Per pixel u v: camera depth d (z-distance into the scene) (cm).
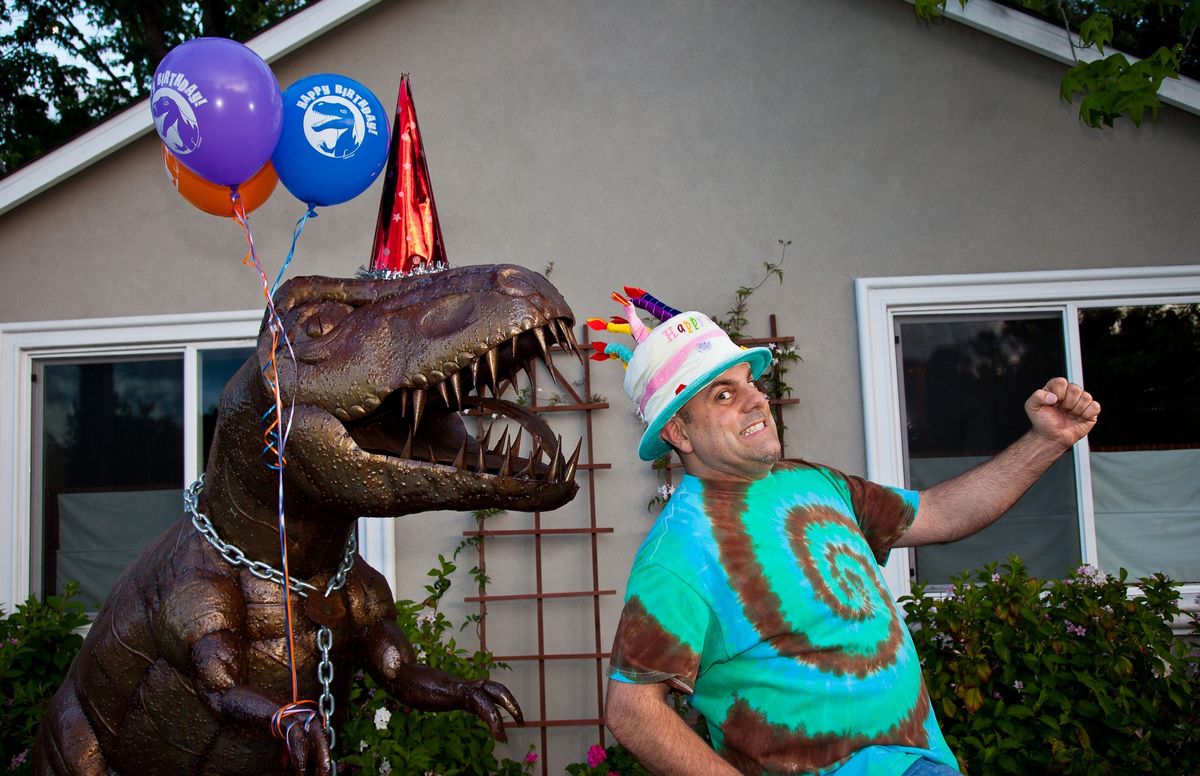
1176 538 480
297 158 229
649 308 229
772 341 484
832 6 504
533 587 487
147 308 498
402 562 487
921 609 423
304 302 209
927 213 493
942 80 498
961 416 490
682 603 190
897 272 491
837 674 187
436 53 507
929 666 412
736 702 191
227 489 211
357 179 236
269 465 202
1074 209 491
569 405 488
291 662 200
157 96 206
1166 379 488
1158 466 483
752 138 500
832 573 195
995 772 396
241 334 496
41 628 421
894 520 229
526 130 503
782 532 198
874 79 500
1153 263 488
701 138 500
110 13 1312
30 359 502
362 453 193
